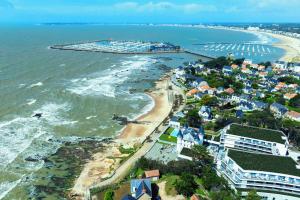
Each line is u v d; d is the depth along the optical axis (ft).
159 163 365.61
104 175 365.20
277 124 485.56
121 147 434.30
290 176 314.96
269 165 327.47
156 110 584.81
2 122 479.82
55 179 354.95
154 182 339.36
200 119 507.71
